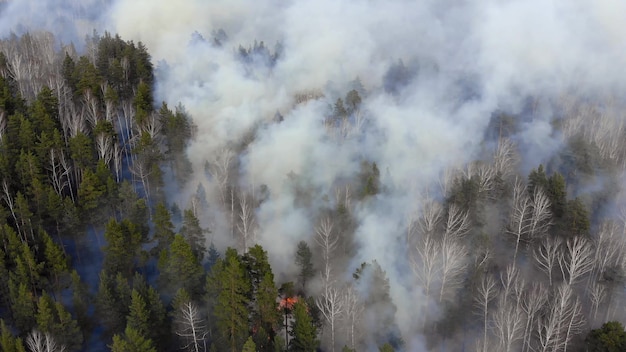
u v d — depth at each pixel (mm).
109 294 53500
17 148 71062
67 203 63594
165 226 62188
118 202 68000
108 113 84375
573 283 63375
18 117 72875
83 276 63812
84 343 54531
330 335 59219
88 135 81562
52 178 71062
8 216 63281
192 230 62906
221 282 53312
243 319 52344
